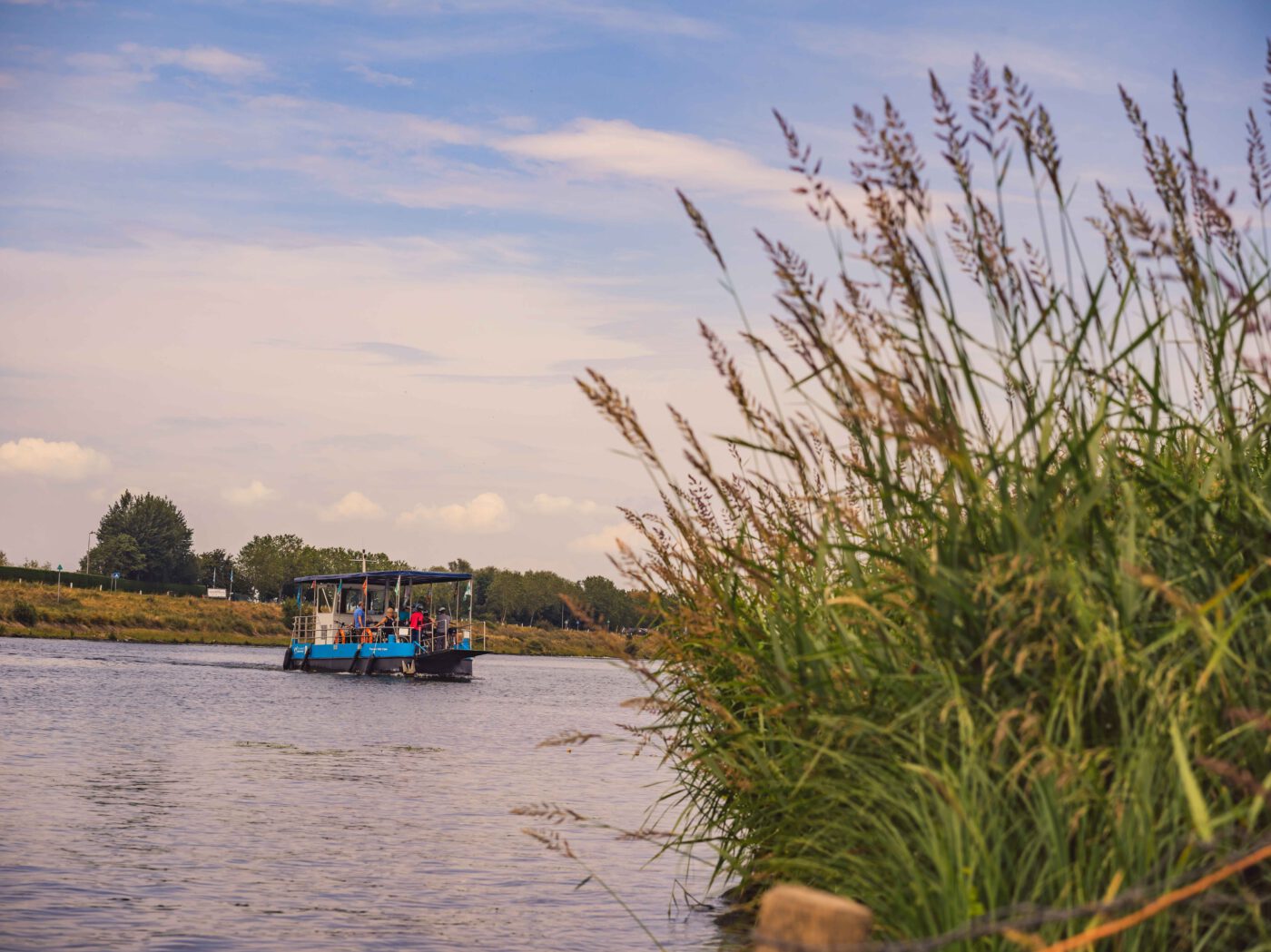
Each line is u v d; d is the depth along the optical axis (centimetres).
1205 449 403
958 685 316
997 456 330
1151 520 340
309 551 14988
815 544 418
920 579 336
